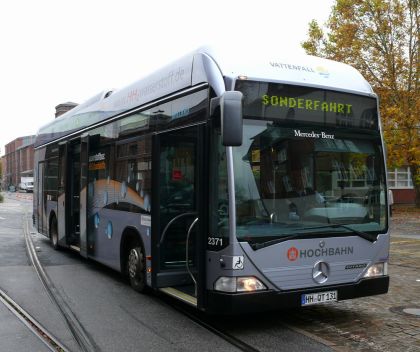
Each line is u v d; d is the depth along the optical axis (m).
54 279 8.90
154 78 7.20
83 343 5.37
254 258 5.28
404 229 18.11
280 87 5.66
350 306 7.02
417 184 26.36
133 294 7.71
